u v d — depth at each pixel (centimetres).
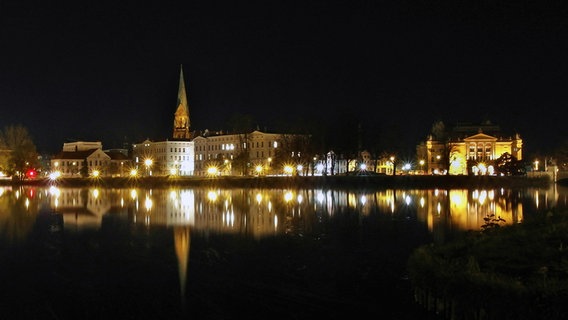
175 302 3341
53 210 9244
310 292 3509
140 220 7575
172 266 4334
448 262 3117
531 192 14300
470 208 9331
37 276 4044
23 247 5322
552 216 4044
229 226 6806
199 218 7769
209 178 17788
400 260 4488
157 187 17200
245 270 4144
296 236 5878
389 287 3594
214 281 3816
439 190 15350
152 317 3077
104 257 4750
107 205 10269
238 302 3312
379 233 6116
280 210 9025
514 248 3222
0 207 9894
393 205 9988
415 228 6550
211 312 3141
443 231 6266
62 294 3547
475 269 2823
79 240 5744
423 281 3094
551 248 3102
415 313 3047
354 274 3969
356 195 13100
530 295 2438
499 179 17200
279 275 3969
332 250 4988
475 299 2636
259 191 14988
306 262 4425
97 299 3425
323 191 14912
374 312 3081
